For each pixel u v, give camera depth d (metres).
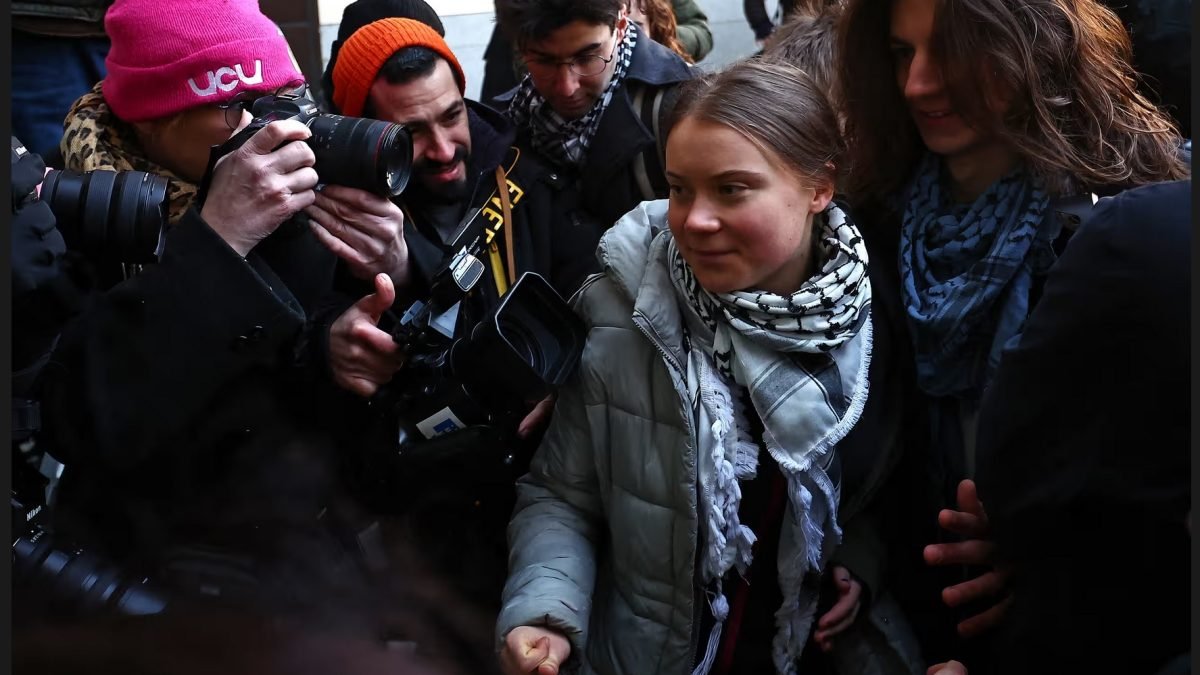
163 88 1.81
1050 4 1.54
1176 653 1.27
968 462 1.61
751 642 1.63
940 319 1.57
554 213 2.09
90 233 1.47
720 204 1.45
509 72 3.38
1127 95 1.60
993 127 1.56
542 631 1.52
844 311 1.52
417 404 1.69
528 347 1.61
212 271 1.57
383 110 1.97
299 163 1.63
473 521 1.79
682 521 1.54
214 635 0.92
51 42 2.71
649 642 1.59
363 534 1.71
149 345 1.56
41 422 1.53
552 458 1.68
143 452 1.57
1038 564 1.34
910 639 1.67
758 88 1.45
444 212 2.05
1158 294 1.13
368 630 1.33
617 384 1.59
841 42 1.73
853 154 1.75
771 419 1.50
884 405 1.64
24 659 0.85
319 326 1.72
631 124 2.06
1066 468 1.25
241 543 1.57
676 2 3.56
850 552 1.65
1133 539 1.24
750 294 1.50
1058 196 1.56
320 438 1.71
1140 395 1.17
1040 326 1.25
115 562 1.34
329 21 4.43
